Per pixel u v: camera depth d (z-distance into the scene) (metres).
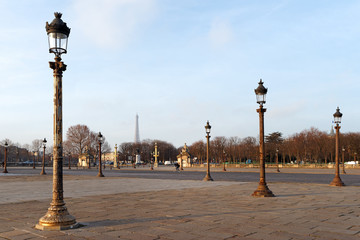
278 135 124.12
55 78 9.99
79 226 9.84
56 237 8.57
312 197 17.52
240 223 10.33
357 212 12.45
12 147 176.38
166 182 30.72
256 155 119.38
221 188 23.52
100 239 8.34
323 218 11.17
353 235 8.73
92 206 14.33
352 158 104.62
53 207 9.70
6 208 13.95
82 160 118.31
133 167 101.94
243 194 19.17
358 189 22.39
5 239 8.45
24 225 10.17
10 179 36.97
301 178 38.97
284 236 8.62
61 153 9.94
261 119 18.52
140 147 177.12
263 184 18.12
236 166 92.94
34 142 164.88
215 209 13.25
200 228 9.61
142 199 16.89
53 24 9.69
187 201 15.92
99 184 28.52
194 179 36.75
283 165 87.69
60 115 9.95
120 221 10.72
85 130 131.88
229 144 133.75
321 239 8.33
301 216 11.56
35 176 44.62
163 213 12.29
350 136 102.62
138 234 8.88
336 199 16.59
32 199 17.22
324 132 111.06
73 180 34.66
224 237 8.52
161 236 8.66
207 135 33.72
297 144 104.12
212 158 145.75
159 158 179.50
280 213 12.20
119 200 16.50
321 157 107.25
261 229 9.46
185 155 102.56
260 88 18.50
